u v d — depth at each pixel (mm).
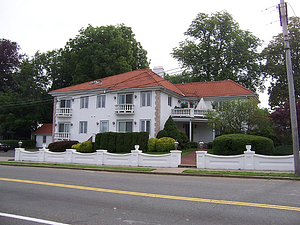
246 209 7199
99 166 18406
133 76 32688
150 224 6035
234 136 19578
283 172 14172
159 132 26375
